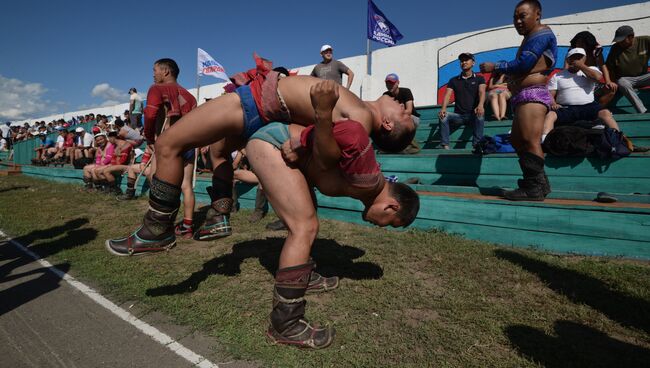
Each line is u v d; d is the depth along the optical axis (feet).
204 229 9.22
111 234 17.13
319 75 26.68
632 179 13.91
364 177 6.69
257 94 7.14
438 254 12.34
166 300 9.81
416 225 15.29
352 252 12.98
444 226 14.60
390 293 9.80
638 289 9.30
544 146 15.40
